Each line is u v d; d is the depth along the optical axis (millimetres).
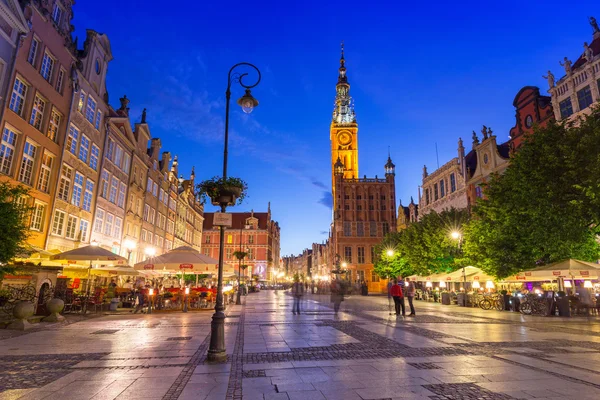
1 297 15188
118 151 32000
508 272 22344
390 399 5242
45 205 21984
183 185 58125
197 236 65688
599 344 9805
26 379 6309
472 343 9883
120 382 6117
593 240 21500
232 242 90938
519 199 20703
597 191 15469
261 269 89125
